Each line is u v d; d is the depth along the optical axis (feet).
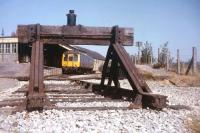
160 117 29.32
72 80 90.33
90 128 23.84
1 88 65.26
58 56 167.12
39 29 40.27
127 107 34.40
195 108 36.11
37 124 25.43
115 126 24.95
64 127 24.32
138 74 37.96
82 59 157.28
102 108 33.35
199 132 23.99
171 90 62.64
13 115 29.68
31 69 35.86
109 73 48.16
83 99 42.86
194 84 81.97
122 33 42.16
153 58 150.71
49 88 64.95
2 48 150.10
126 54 40.11
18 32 40.40
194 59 93.45
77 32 41.83
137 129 24.09
